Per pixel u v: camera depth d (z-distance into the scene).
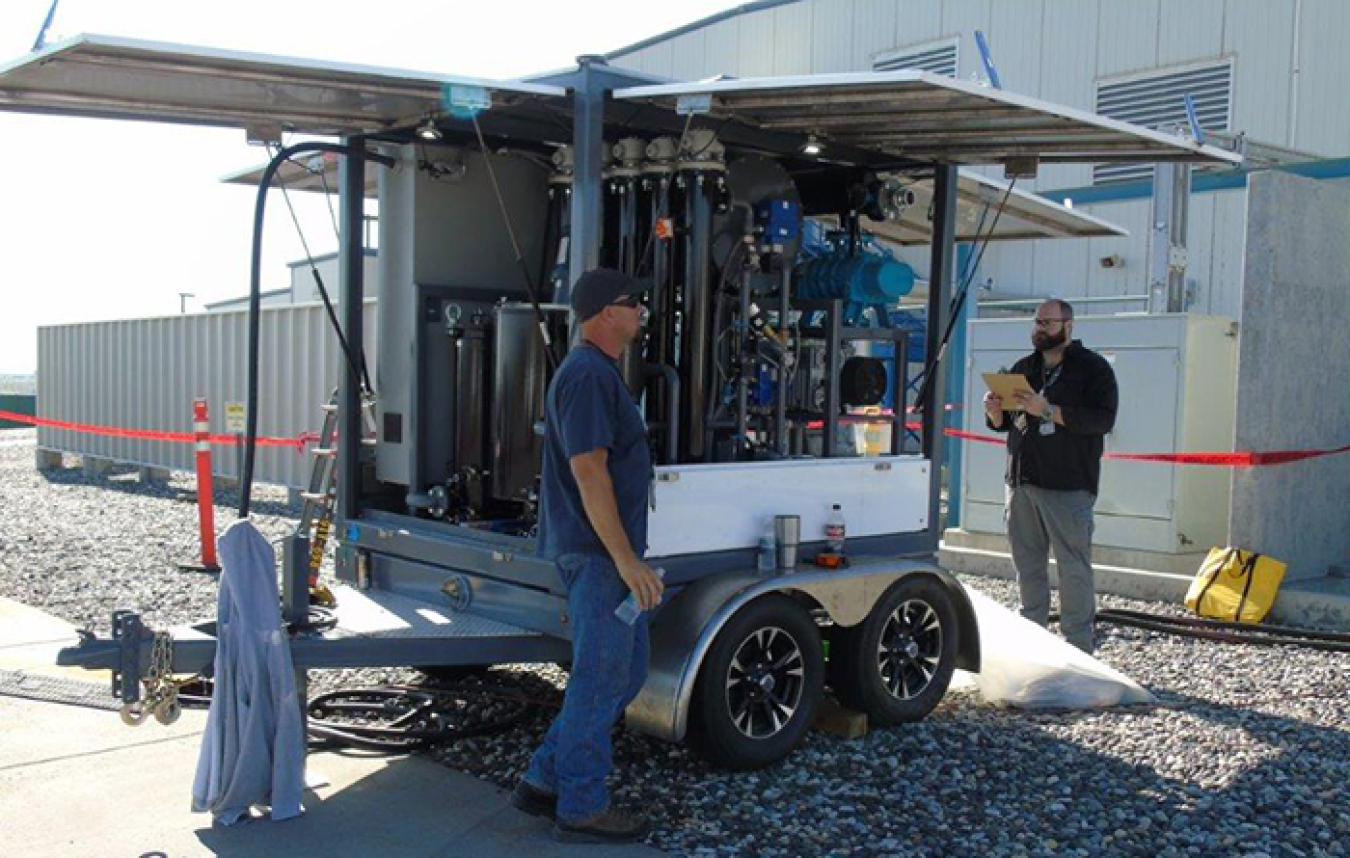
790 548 4.78
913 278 5.56
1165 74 15.05
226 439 12.51
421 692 5.50
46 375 17.09
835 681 5.05
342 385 5.55
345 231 5.47
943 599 5.26
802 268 5.62
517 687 5.68
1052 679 5.46
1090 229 7.17
